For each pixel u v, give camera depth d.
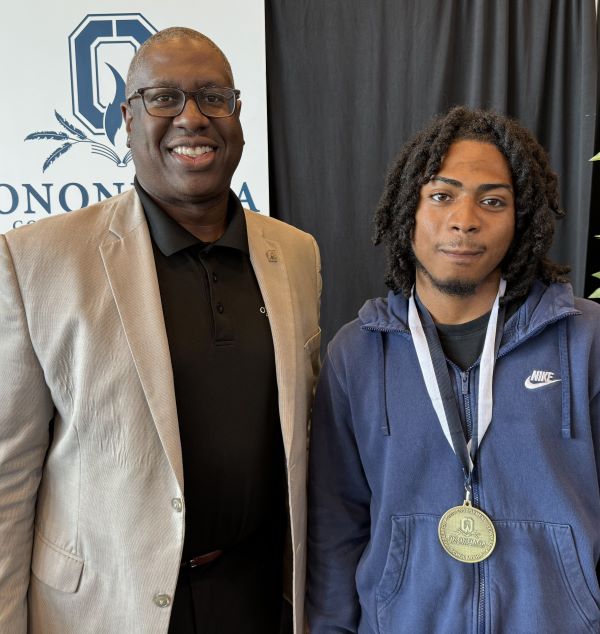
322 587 1.06
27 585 1.02
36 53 2.22
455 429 0.90
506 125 0.89
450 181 0.87
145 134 0.98
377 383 0.99
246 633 1.10
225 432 1.01
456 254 0.86
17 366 0.93
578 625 0.84
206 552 1.05
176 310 0.99
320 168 2.43
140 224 1.01
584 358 0.87
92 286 0.94
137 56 1.00
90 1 2.19
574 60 2.36
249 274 1.09
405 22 2.31
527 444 0.87
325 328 2.52
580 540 0.84
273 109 2.40
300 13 2.33
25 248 0.94
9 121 2.26
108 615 0.96
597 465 0.90
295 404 1.03
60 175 2.29
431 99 2.33
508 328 0.91
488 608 0.86
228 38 2.20
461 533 0.88
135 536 0.92
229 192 1.14
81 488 0.96
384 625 0.95
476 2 2.29
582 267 2.36
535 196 0.89
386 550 0.96
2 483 0.96
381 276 2.47
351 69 2.36
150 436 0.92
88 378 0.92
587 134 2.31
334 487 1.08
